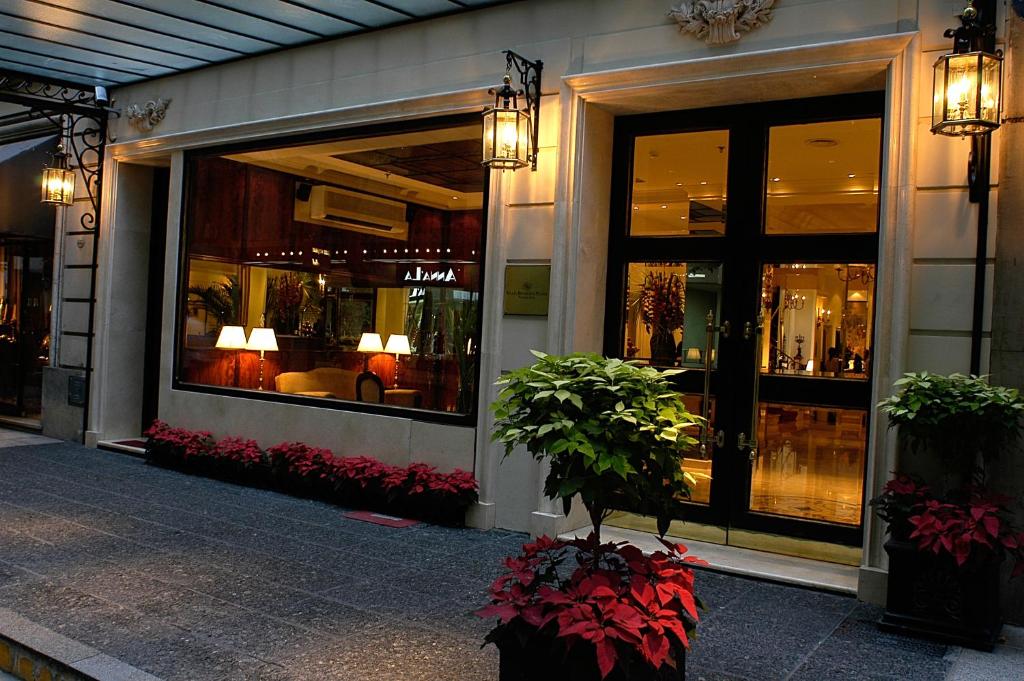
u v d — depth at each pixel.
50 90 10.69
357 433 7.92
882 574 5.14
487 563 5.86
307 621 4.62
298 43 8.43
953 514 4.45
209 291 9.49
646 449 3.08
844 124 6.11
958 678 4.02
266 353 8.92
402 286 7.82
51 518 6.77
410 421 7.53
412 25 7.71
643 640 2.82
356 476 7.39
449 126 7.50
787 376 6.26
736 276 6.48
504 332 6.97
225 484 8.45
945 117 4.70
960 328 5.13
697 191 6.67
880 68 5.50
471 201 7.33
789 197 6.30
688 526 6.58
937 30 5.27
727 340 6.49
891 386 5.26
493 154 6.43
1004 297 5.01
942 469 5.04
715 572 5.72
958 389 4.56
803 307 6.22
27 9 7.60
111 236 10.33
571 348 6.58
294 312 8.66
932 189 5.24
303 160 8.62
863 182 6.00
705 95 6.27
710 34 6.06
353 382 8.16
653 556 3.27
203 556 5.82
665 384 3.28
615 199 7.01
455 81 7.41
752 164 6.43
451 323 7.43
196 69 9.47
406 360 7.76
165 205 10.72
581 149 6.62
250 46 8.57
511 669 3.11
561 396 3.03
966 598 4.46
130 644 4.23
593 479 3.10
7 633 4.31
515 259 6.94
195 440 8.98
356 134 8.12
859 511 5.96
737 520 6.39
